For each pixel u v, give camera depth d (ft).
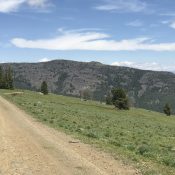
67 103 440.86
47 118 151.84
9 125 114.42
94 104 568.41
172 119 468.34
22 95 439.63
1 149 66.49
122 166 55.26
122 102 520.01
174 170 54.80
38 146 71.87
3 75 637.71
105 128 136.67
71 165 53.57
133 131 144.25
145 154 68.85
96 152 67.97
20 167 50.88
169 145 102.63
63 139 85.05
